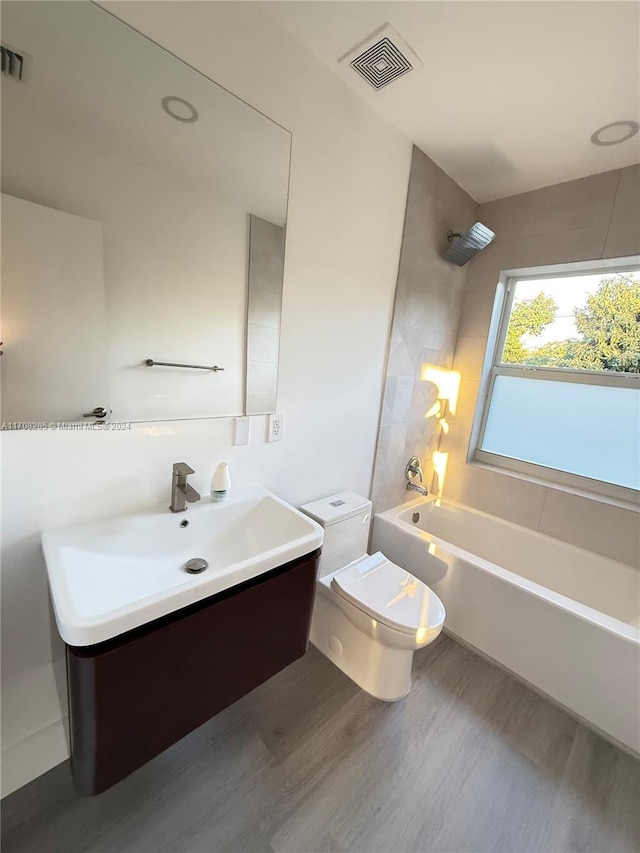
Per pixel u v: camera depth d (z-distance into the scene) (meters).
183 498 1.17
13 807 1.04
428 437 2.43
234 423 1.35
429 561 1.89
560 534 2.07
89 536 1.00
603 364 2.00
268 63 1.14
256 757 1.22
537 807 1.14
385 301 1.80
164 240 1.07
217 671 0.95
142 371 1.09
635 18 1.01
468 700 1.50
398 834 1.05
